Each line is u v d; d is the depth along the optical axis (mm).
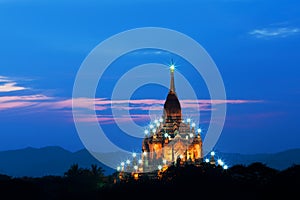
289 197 197375
